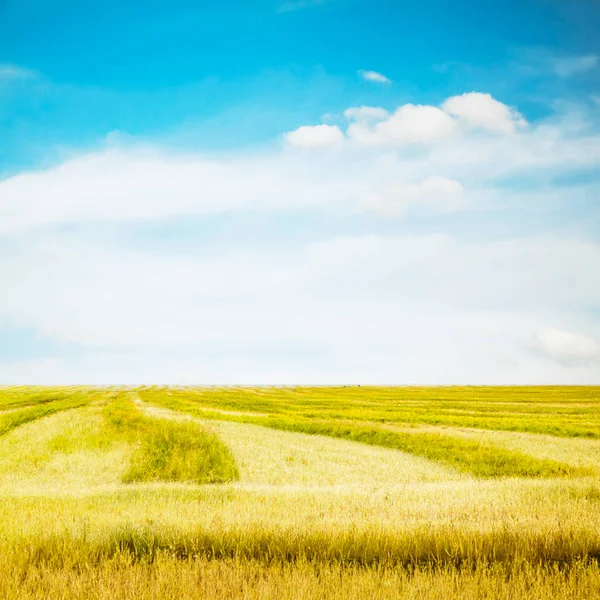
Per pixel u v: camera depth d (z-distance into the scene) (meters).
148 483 14.93
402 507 8.94
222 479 16.48
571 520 7.67
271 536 6.80
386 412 51.00
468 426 38.75
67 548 6.25
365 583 5.08
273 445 25.52
